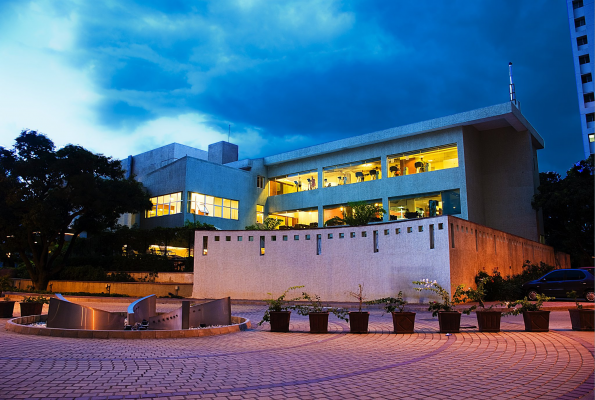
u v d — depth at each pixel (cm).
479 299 1201
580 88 5128
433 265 1953
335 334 1173
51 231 2869
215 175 4003
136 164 5038
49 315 1205
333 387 619
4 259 3631
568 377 668
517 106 3628
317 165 4222
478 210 3569
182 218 3684
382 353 881
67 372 675
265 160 4506
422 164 3606
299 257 2369
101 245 3356
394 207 3694
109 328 1292
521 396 575
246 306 2156
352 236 2255
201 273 2541
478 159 3709
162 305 2225
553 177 4491
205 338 1107
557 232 3991
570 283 2027
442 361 798
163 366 740
